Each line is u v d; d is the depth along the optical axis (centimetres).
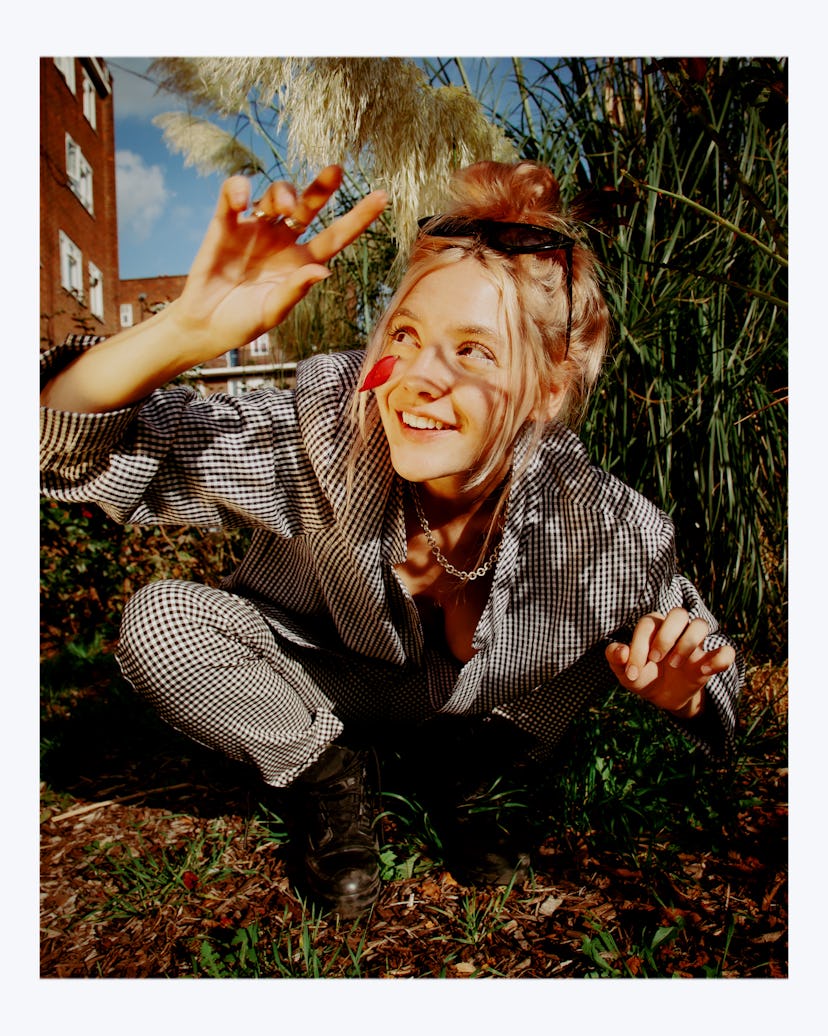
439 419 96
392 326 101
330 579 122
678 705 99
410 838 136
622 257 198
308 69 163
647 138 207
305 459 116
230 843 139
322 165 173
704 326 207
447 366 95
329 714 126
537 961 110
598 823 138
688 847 136
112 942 116
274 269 84
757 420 215
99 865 135
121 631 117
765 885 125
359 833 123
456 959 111
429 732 148
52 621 290
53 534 289
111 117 1460
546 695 132
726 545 209
